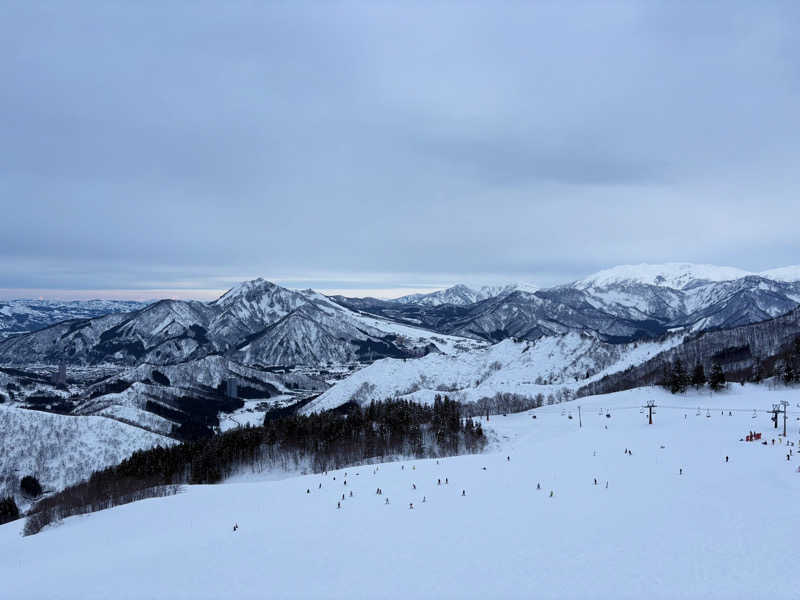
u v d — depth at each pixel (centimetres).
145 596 5128
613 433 13838
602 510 6775
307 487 9644
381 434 16512
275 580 5244
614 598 4300
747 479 7800
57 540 8219
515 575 4909
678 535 5569
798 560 4666
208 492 10031
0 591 5778
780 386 19312
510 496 7888
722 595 4184
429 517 7031
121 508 9844
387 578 5072
